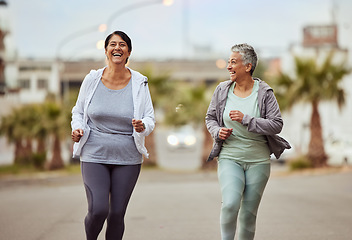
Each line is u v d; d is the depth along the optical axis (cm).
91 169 446
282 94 2133
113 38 458
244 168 472
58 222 834
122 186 448
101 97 457
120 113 453
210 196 1245
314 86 2061
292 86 2092
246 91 478
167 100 2612
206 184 1694
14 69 5256
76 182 2022
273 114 462
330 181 1623
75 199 1248
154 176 2131
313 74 2070
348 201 1067
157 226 771
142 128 440
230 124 472
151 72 2614
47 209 1034
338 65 2072
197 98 2577
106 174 447
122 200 447
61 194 1437
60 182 2052
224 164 471
